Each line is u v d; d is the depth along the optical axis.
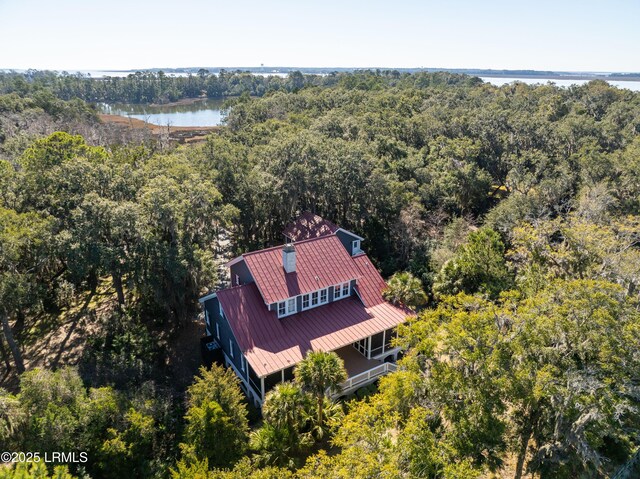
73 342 31.83
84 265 28.70
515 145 64.38
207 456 20.12
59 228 31.78
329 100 96.56
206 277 34.16
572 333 18.44
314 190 45.97
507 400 17.97
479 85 139.62
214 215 36.19
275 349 26.56
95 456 20.12
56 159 38.34
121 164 39.66
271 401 21.73
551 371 17.92
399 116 72.31
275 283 28.62
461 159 58.97
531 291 24.89
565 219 41.59
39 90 137.75
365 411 17.39
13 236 25.31
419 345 18.70
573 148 62.19
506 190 64.75
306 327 28.64
